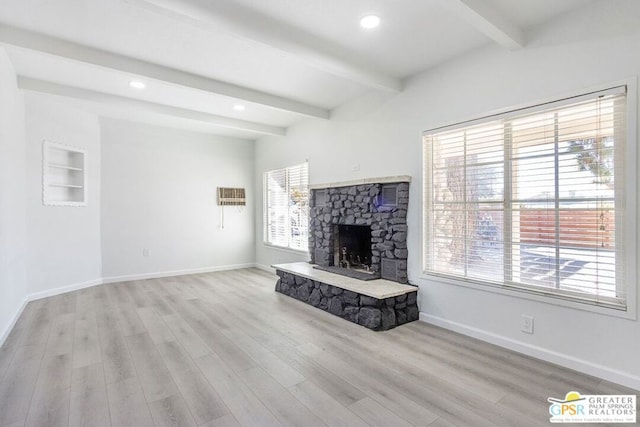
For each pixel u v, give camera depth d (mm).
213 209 6570
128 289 5082
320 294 4176
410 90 3711
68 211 4898
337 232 4887
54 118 4691
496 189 3031
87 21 2586
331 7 2438
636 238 2252
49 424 1924
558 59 2588
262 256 6828
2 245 3174
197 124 5832
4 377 2447
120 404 2119
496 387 2316
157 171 5945
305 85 3971
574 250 2570
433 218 3566
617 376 2336
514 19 2604
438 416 2006
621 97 2318
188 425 1923
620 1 2299
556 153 2648
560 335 2613
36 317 3766
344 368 2598
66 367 2600
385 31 2783
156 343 3066
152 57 3195
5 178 3287
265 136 6602
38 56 3176
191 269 6332
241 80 3791
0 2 2330
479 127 3135
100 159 5395
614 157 2365
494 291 3014
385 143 4031
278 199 6320
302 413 2039
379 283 3785
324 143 5031
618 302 2359
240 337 3219
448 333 3297
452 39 2932
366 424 1938
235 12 2439
